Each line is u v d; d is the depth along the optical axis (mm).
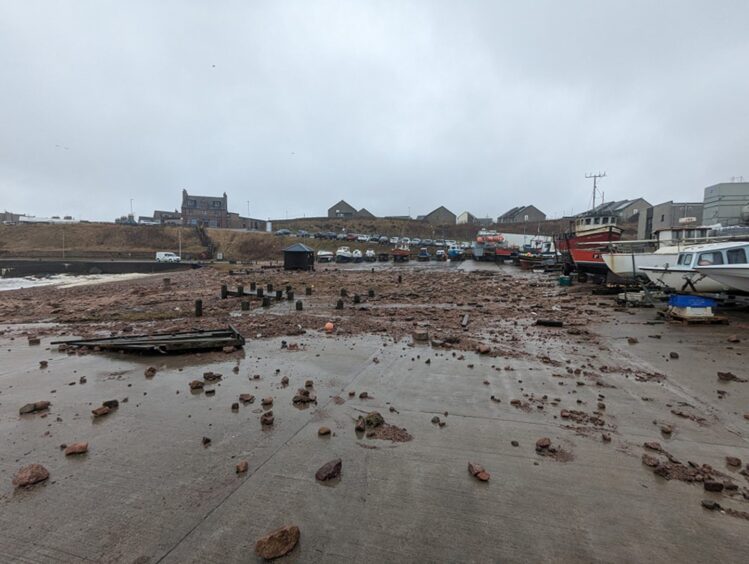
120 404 5988
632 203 92188
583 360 8227
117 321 13414
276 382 6957
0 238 79375
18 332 11625
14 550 3105
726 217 38094
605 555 3014
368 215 148500
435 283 26844
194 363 8148
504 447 4648
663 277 15906
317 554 3039
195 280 31406
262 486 3900
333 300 18922
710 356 8484
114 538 3221
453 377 7156
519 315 14180
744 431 5031
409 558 3002
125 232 85000
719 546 3084
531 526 3340
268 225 109812
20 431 5102
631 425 5203
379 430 5086
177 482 3980
